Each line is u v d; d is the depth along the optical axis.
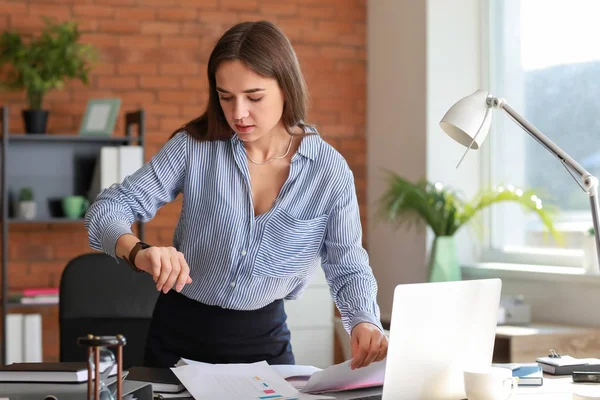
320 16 5.93
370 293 2.29
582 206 4.76
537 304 4.84
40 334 4.88
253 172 2.35
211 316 2.37
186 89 5.67
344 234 2.38
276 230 2.33
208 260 2.34
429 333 1.91
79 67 5.12
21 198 5.10
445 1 5.39
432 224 5.03
